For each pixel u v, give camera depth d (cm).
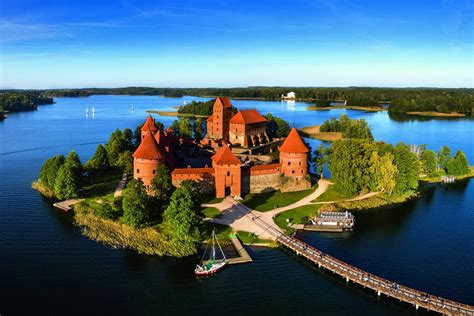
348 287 6781
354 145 11088
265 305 6269
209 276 7019
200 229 8506
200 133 19950
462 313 5834
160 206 9319
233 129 17338
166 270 7181
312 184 11788
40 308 6034
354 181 10812
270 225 8906
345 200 10631
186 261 7488
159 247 7888
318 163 12406
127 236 8275
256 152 16425
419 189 12506
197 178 10538
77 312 5975
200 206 9069
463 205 10912
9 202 10525
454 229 9206
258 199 10500
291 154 11050
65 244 8069
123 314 5972
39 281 6756
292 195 10825
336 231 8925
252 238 8300
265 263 7450
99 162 12356
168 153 11725
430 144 19738
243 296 6488
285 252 7862
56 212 9812
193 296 6462
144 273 7075
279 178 11181
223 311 6103
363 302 6397
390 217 9919
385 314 6106
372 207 10525
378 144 12594
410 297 6162
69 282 6756
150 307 6159
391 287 6431
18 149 17975
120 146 14662
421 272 7219
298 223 9169
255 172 10938
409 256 7831
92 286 6662
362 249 8112
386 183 10781
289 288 6719
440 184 13150
